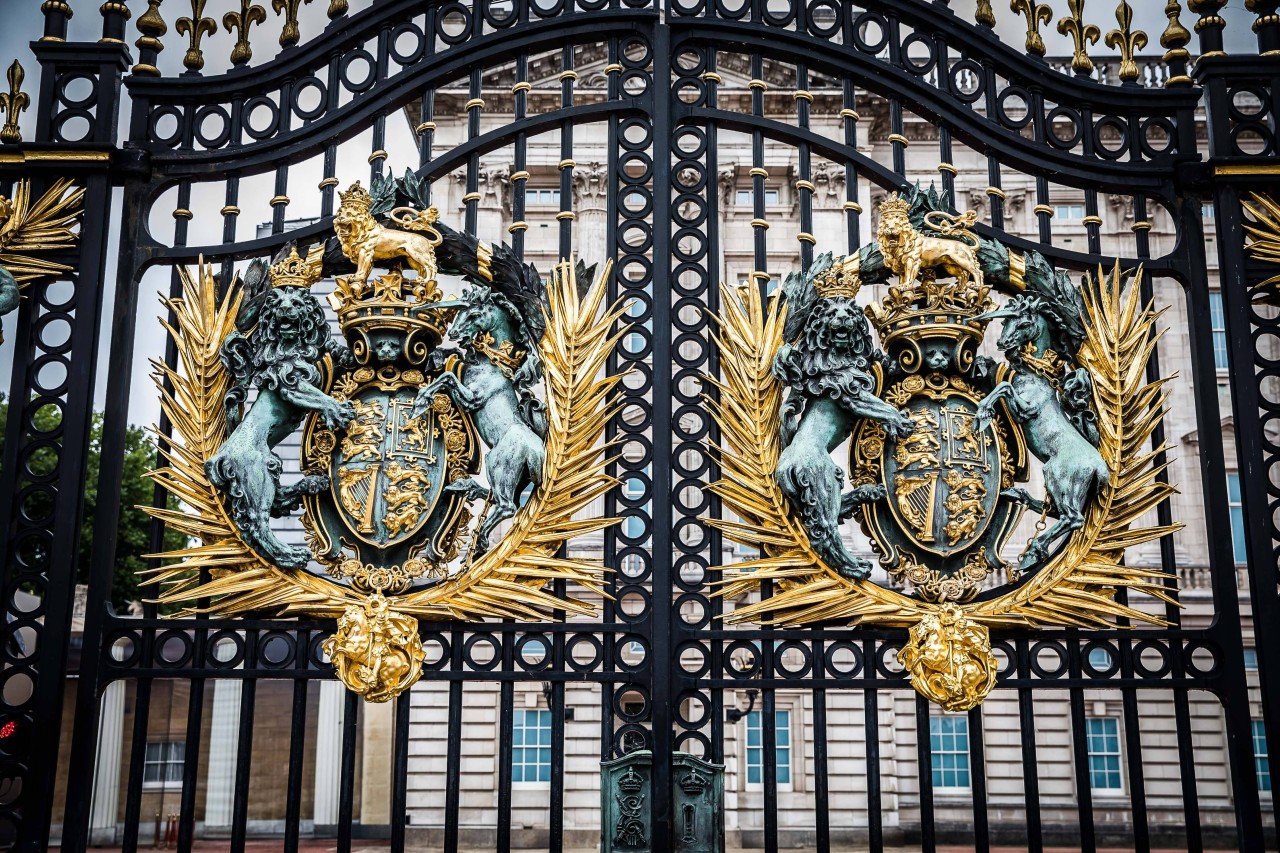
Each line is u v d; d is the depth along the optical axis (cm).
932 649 470
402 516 479
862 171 534
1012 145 536
